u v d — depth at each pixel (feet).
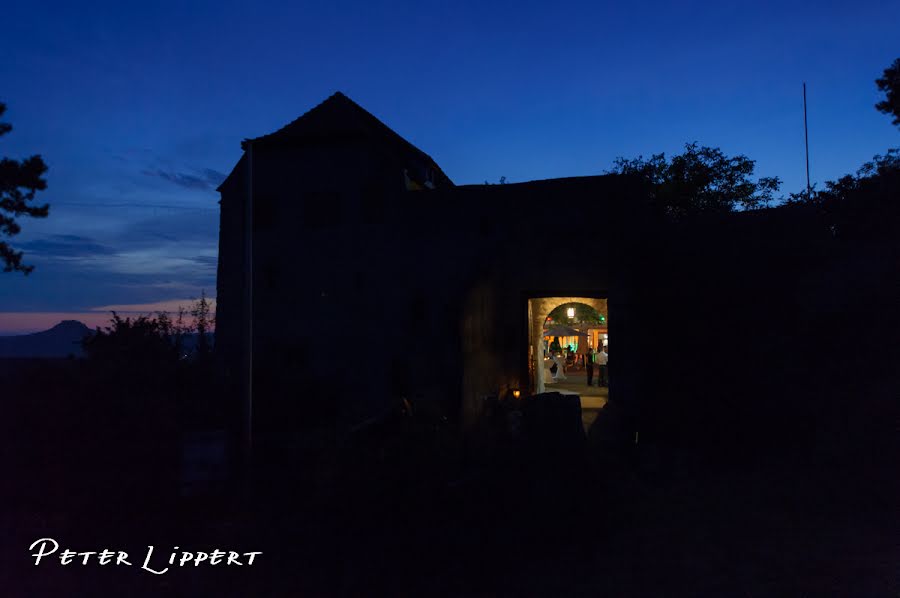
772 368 32.83
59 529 22.43
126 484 25.02
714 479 28.50
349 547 20.34
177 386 35.73
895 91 37.14
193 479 24.89
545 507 22.77
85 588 17.46
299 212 57.11
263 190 58.59
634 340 43.55
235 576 18.16
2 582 17.92
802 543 19.65
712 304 35.22
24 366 31.55
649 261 39.99
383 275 53.26
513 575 17.67
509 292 48.55
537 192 48.83
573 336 111.96
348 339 53.67
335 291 54.80
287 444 28.81
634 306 43.83
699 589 16.35
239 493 25.32
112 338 38.68
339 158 56.44
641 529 21.68
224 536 21.62
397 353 51.72
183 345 43.32
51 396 28.71
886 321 29.58
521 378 47.55
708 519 22.61
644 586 16.67
